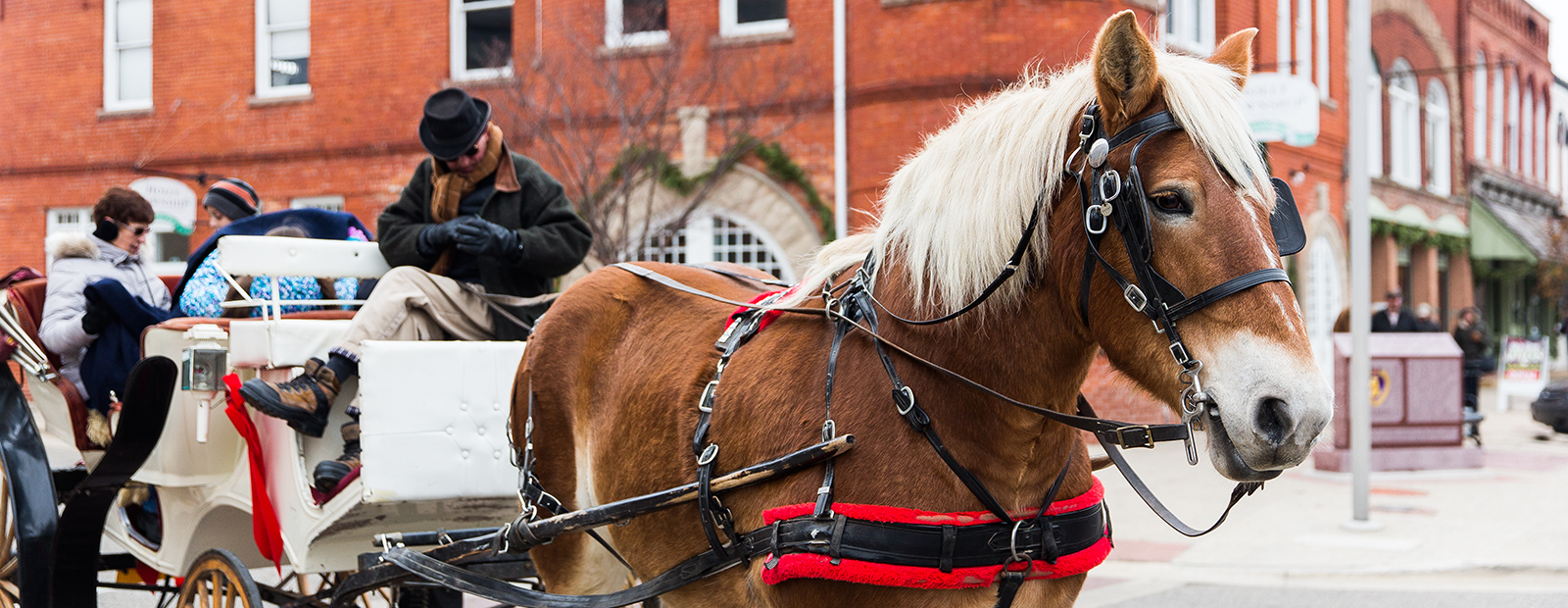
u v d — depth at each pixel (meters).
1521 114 28.11
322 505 3.55
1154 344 2.04
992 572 2.24
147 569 4.91
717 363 2.71
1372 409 10.39
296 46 15.64
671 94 13.13
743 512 2.50
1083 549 2.39
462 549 3.29
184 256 16.19
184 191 14.95
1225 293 1.92
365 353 3.32
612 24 13.49
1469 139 24.34
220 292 4.86
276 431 3.82
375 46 15.09
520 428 3.37
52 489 4.30
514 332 4.23
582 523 2.78
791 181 12.87
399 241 4.30
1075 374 2.29
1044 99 2.28
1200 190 1.97
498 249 4.16
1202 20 13.07
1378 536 7.41
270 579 6.39
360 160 15.21
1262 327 1.89
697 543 2.69
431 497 3.41
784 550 2.31
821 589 2.30
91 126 16.58
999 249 2.24
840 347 2.45
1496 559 6.67
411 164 14.97
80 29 16.59
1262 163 2.06
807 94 12.77
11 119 17.03
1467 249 24.08
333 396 3.64
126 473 3.95
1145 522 8.04
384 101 15.06
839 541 2.22
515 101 13.53
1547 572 6.43
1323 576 6.50
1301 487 9.48
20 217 17.06
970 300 2.29
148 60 16.39
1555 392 13.69
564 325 3.28
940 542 2.20
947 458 2.25
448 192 4.38
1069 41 11.27
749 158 13.02
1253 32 2.41
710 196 13.09
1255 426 1.84
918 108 11.71
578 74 13.59
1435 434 10.48
